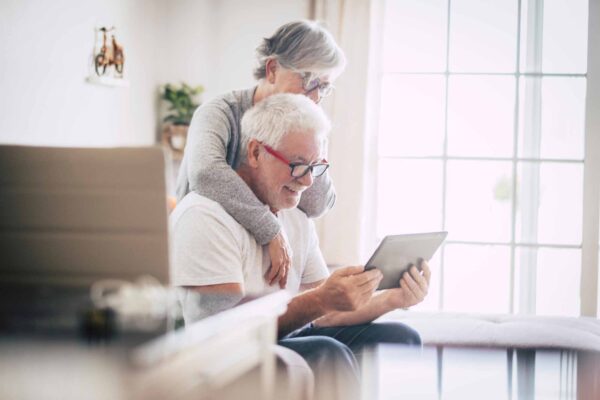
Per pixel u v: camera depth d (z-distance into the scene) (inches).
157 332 44.7
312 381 41.4
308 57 100.7
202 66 178.4
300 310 68.9
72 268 74.5
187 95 174.4
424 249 77.2
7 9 116.9
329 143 173.8
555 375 45.3
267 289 80.7
